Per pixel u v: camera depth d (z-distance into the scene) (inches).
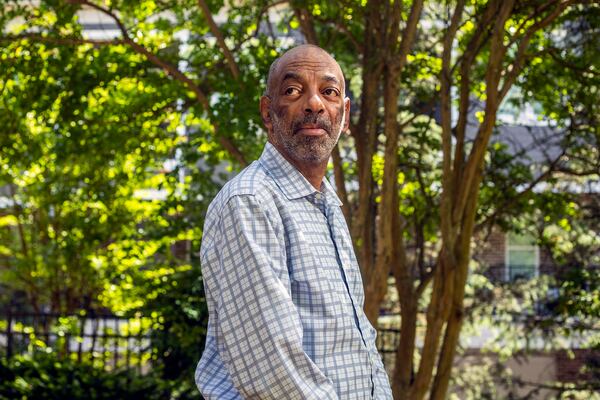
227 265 77.7
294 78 83.4
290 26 402.6
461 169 331.3
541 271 556.7
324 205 84.4
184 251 478.3
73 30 378.9
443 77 310.3
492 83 309.4
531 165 440.1
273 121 85.0
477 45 327.0
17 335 529.7
